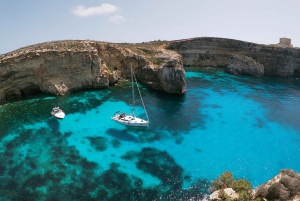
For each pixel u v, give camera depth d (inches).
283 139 1712.6
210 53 4603.8
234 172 1317.7
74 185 1172.5
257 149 1568.7
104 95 2506.2
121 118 1875.0
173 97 2564.0
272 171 1336.1
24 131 1689.2
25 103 2170.3
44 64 2345.0
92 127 1800.0
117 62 3075.8
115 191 1142.3
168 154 1477.6
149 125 1863.9
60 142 1571.1
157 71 2780.5
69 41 3029.0
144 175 1269.7
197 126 1876.2
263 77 4023.1
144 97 2512.3
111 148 1525.6
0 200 1055.0
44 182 1183.6
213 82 3400.6
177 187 1181.1
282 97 2775.6
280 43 5049.2
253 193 887.1
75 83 2556.6
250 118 2079.2
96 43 2962.6
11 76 2203.5
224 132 1790.1
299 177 848.3
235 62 4212.6
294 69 4370.1
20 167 1293.1
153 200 1091.9
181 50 4510.3
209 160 1425.9
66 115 1980.8
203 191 1154.0
